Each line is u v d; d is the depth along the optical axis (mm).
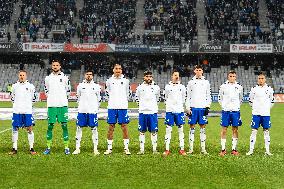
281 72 53125
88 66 54000
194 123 14062
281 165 12102
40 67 54438
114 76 13898
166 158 12930
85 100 13734
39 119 25516
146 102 13883
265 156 13555
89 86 13742
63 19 55812
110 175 10680
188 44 51500
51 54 54438
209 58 54312
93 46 51625
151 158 12898
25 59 55062
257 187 9750
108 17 56000
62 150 14289
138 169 11359
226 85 14008
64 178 10375
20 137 17688
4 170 11141
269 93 14039
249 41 51750
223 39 52875
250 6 57125
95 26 54781
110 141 13859
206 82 14078
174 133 20016
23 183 9930
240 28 54562
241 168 11648
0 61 55031
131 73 53062
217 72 53406
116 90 13797
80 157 12914
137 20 56781
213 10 56531
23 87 13531
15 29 55375
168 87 13953
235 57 53531
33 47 51656
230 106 13914
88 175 10672
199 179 10398
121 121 13766
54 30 54844
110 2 57500
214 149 15023
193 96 14055
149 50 51719
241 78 52500
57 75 13773
